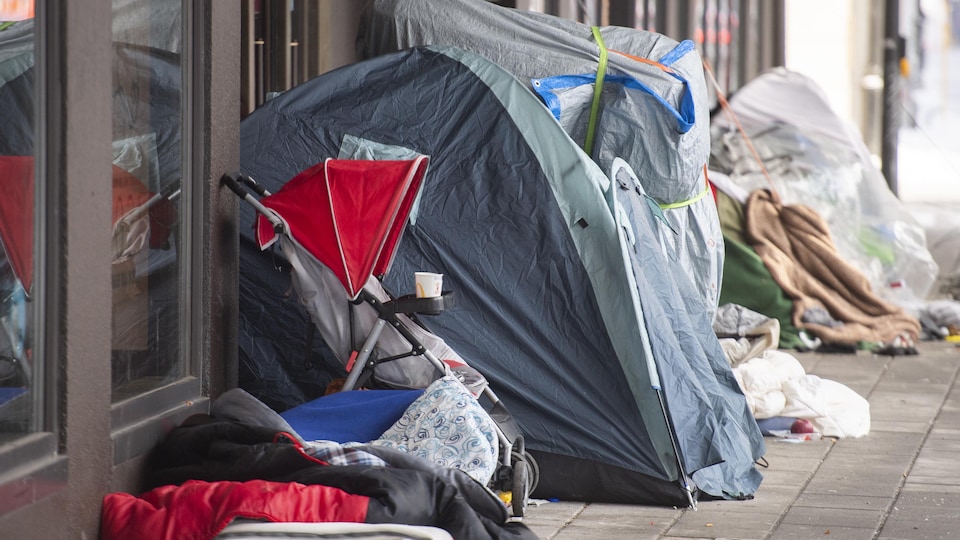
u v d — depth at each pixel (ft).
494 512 28.09
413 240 37.99
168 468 29.60
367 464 28.45
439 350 35.04
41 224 25.80
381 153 39.17
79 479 26.45
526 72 43.39
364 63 40.83
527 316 36.99
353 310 34.01
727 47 90.43
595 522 34.12
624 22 82.99
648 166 43.83
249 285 39.42
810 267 65.92
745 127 73.20
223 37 33.37
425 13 45.24
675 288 38.60
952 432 46.26
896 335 63.46
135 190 30.09
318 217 33.06
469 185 38.29
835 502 36.29
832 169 71.00
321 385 39.37
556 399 36.55
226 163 33.78
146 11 30.48
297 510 26.71
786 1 100.99
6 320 25.79
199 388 32.91
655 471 35.70
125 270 29.63
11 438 24.80
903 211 71.10
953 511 35.24
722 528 33.50
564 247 36.99
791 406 45.32
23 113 25.80
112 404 28.63
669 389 35.76
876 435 45.68
